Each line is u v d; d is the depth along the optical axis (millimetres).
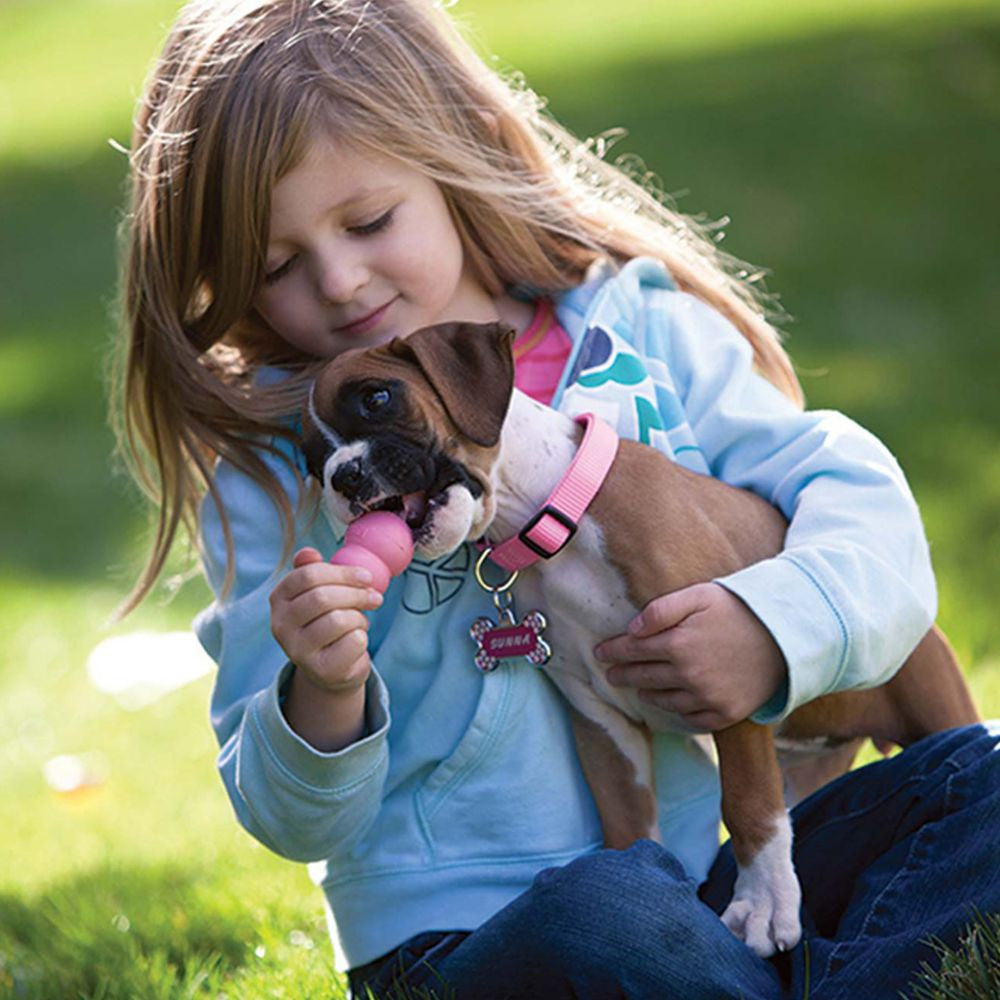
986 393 12508
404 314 5262
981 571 9148
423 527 4648
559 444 4961
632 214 6008
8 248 21594
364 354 4793
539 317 5660
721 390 5508
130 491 14055
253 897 6480
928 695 5590
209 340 5422
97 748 9266
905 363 13375
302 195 5078
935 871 4613
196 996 5602
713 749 5410
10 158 25188
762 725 4891
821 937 4812
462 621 5164
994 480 10672
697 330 5645
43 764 9070
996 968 4250
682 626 4754
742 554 5117
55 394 16609
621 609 4898
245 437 5398
